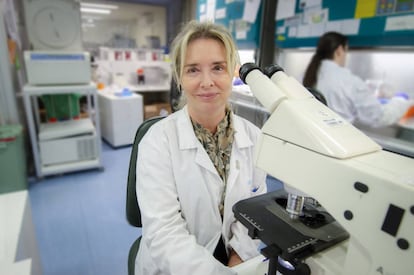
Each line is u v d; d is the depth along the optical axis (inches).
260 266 27.3
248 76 23.6
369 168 15.8
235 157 37.6
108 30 209.0
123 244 72.2
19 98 109.4
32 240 49.9
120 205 89.9
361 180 15.5
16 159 88.7
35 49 99.6
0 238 38.0
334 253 21.4
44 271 62.4
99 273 62.7
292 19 88.7
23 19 108.6
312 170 17.7
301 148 18.4
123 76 180.7
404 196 13.9
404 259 14.2
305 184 18.2
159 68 190.1
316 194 17.6
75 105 121.7
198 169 34.9
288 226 23.7
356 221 15.9
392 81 72.8
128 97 142.1
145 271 35.9
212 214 35.5
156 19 202.5
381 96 75.5
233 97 39.8
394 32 63.9
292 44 90.4
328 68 79.6
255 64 24.5
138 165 34.1
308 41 84.7
